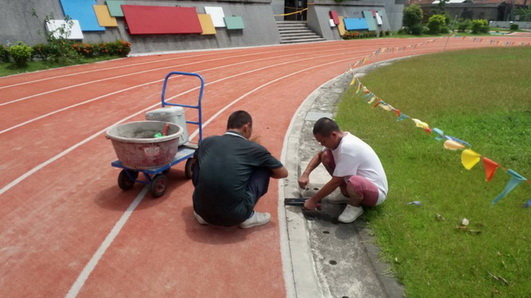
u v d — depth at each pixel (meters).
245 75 12.91
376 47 23.72
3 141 6.24
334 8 29.34
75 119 7.52
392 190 4.50
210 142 3.68
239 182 3.52
